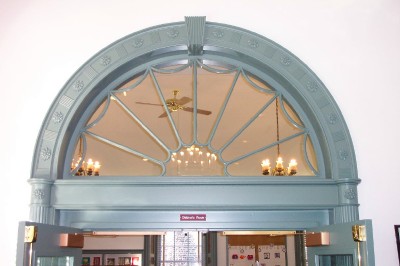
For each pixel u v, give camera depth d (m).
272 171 3.44
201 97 3.54
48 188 2.97
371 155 3.07
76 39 3.26
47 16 3.29
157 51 3.25
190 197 3.03
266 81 3.35
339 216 3.00
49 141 3.06
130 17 3.30
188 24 3.24
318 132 3.19
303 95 3.16
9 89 3.16
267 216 3.11
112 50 3.21
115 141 3.30
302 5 3.33
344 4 3.33
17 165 3.03
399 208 2.98
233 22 3.30
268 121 3.51
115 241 8.48
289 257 9.29
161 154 3.30
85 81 3.16
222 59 3.37
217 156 3.28
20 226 2.42
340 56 3.24
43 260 2.64
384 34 3.27
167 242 9.48
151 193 3.03
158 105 3.49
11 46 3.23
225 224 3.09
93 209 3.03
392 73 3.21
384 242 2.92
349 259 2.66
